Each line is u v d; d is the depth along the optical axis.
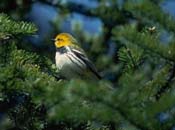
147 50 3.80
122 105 3.17
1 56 4.39
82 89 3.09
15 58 4.39
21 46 4.48
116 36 3.69
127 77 3.21
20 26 4.41
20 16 4.96
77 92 3.09
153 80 3.87
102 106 3.17
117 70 4.86
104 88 3.20
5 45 4.41
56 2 4.98
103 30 4.91
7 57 4.39
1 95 4.36
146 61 4.37
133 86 3.14
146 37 3.77
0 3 4.95
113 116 3.18
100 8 4.86
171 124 3.29
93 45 4.92
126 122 3.24
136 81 3.15
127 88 3.14
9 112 4.40
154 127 3.26
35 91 3.69
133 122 3.24
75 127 4.38
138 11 3.65
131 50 4.37
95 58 4.90
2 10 4.95
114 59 4.88
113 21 4.86
